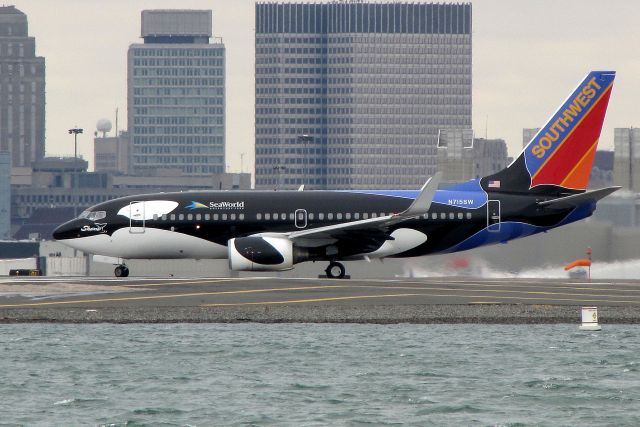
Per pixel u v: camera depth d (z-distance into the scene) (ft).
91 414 439.63
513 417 434.71
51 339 609.83
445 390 484.33
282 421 427.33
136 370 527.81
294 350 577.43
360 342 602.03
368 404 456.86
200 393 478.18
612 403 459.32
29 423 424.87
